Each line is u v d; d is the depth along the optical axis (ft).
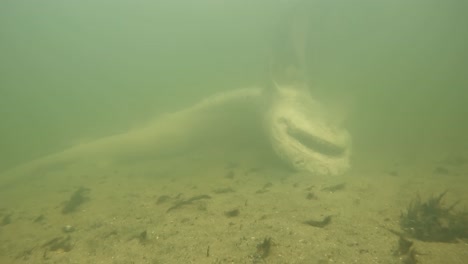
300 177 26.96
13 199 30.94
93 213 21.53
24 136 69.72
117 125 59.21
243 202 20.47
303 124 32.55
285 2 44.98
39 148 61.16
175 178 30.68
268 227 15.65
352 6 46.60
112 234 17.21
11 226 21.61
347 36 49.29
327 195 21.27
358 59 52.39
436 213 17.53
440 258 12.24
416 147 39.99
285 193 22.09
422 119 54.49
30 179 40.11
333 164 29.53
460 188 22.48
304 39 42.70
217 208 19.47
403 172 28.19
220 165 34.24
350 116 47.34
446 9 49.03
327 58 47.80
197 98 58.03
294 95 36.86
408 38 52.95
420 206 18.25
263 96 37.78
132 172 35.40
